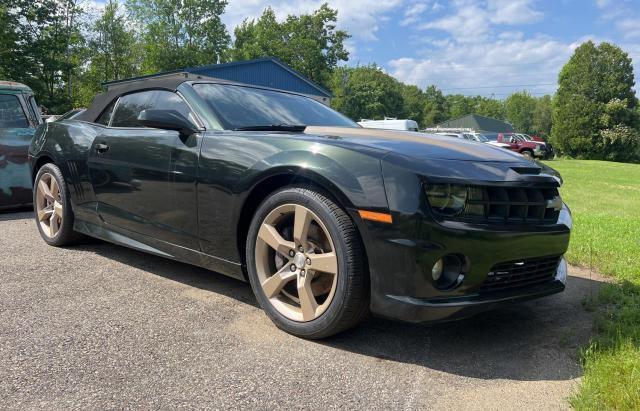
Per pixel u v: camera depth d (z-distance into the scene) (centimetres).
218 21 5044
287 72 2998
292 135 275
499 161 260
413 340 261
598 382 201
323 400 199
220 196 282
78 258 400
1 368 217
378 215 226
